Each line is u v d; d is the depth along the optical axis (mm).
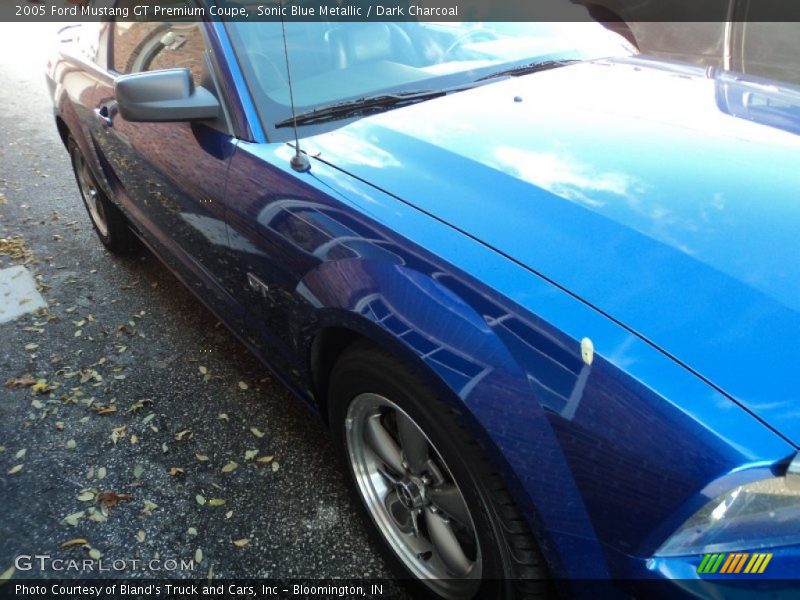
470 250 1396
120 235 3689
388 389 1507
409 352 1382
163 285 3555
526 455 1200
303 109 2072
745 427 1014
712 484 1007
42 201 4719
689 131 1765
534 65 2404
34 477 2258
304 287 1706
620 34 2920
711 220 1363
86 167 3754
